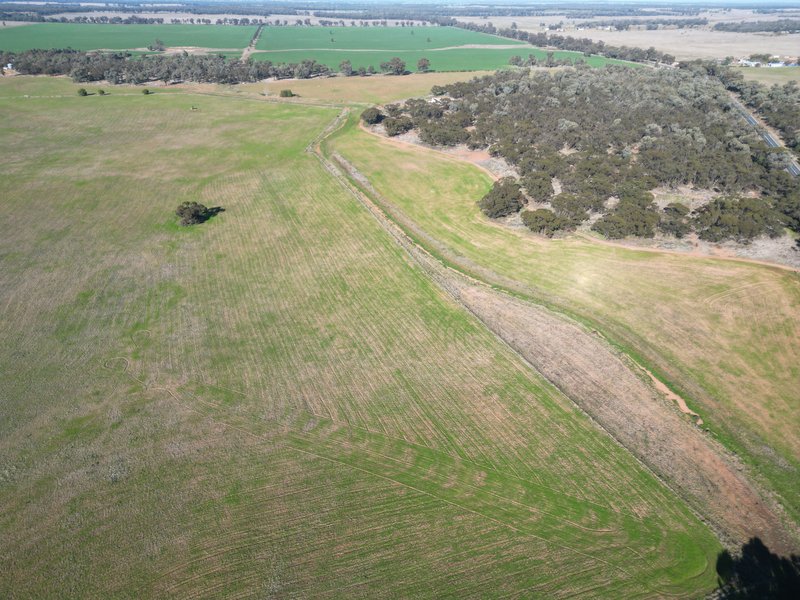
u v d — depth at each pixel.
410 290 53.25
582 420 37.34
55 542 29.61
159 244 62.59
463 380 41.09
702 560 28.62
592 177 71.50
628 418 37.50
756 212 60.22
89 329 47.12
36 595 27.09
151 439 36.06
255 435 36.44
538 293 52.31
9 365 42.53
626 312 48.59
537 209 67.69
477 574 27.80
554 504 31.56
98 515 31.00
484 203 68.12
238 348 45.03
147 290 53.22
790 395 38.81
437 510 31.28
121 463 34.25
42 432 36.50
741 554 28.98
